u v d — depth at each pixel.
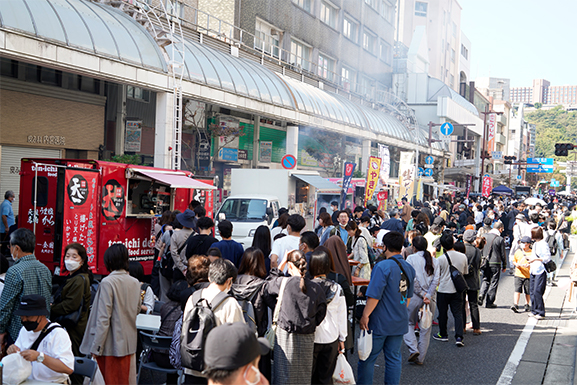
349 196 18.23
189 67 17.19
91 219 8.60
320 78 34.97
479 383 5.87
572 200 47.25
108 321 4.40
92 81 17.77
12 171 15.29
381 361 6.76
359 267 8.54
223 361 1.85
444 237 7.61
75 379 4.34
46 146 16.06
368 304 5.14
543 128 136.62
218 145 23.28
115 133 18.72
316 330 4.47
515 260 10.17
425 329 6.50
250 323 4.50
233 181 16.55
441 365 6.56
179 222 7.99
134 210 10.30
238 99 19.17
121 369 4.52
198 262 4.58
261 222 14.18
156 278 9.04
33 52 11.40
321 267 4.62
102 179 8.81
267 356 4.54
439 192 43.22
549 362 6.76
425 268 6.58
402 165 24.58
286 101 22.80
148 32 15.63
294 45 34.62
